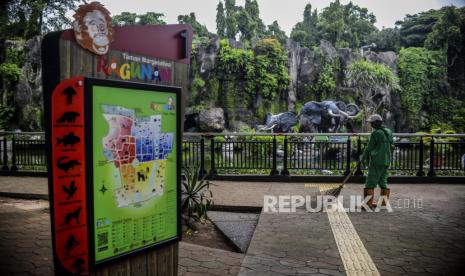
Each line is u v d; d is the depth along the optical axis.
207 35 53.72
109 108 2.69
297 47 42.72
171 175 3.24
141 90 2.92
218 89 39.00
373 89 42.59
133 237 2.96
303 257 4.53
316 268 4.18
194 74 39.03
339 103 35.34
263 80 39.16
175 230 3.32
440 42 49.69
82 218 2.57
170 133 3.20
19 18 22.12
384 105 43.03
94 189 2.64
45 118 2.42
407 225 5.89
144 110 2.96
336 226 5.82
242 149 9.96
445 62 48.69
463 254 4.64
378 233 5.48
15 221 5.91
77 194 2.53
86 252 2.61
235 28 51.59
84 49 2.54
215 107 38.09
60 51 2.39
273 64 40.06
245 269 4.14
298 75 42.56
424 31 56.12
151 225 3.10
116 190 2.80
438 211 6.76
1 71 35.88
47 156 2.42
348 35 56.47
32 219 6.05
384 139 6.81
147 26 3.01
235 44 40.66
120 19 47.78
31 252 4.50
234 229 5.84
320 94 42.66
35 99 36.31
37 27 22.53
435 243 5.05
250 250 4.77
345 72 43.31
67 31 2.43
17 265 4.08
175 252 3.39
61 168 2.44
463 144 9.69
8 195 7.91
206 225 6.20
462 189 8.79
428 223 6.01
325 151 9.84
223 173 9.92
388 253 4.68
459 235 5.39
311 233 5.48
